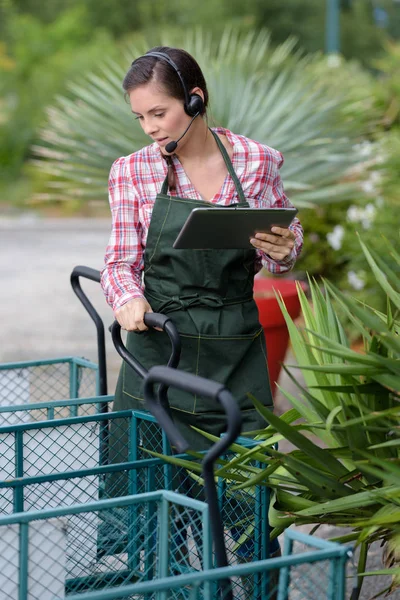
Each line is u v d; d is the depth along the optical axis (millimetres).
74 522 3191
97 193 6773
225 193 3475
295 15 43531
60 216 27500
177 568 2729
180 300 3441
